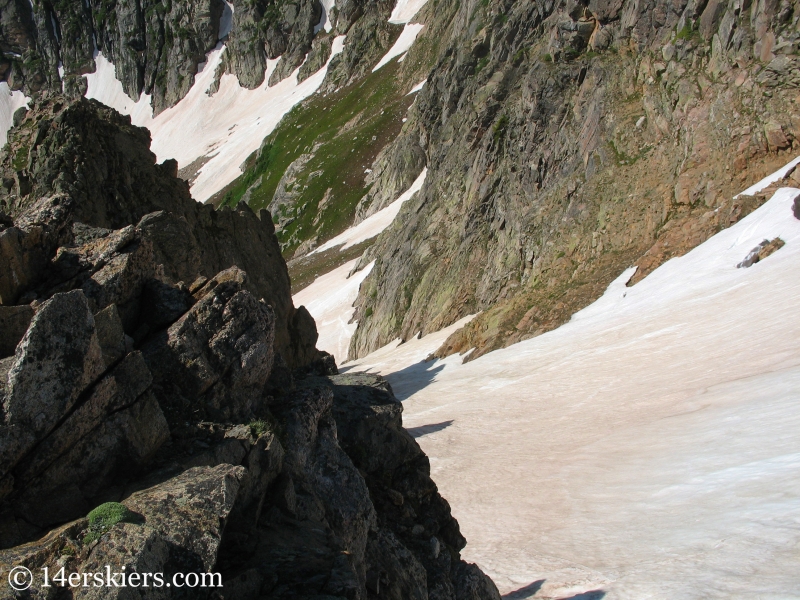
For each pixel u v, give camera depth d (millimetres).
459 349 69500
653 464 28234
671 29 71938
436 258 95812
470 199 94875
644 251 63125
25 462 8609
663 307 52250
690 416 32469
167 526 8469
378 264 111312
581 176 74688
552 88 82625
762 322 40875
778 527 17391
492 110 97812
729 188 59750
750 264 50844
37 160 34594
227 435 10367
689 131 65188
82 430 8992
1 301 10680
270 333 11641
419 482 15055
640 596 16578
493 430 40844
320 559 9609
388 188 156625
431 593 13406
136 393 9688
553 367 50781
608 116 74438
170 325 11328
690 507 22266
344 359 104750
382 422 14961
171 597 7980
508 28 104375
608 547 21438
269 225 49062
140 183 37156
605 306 59281
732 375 35781
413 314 93000
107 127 36750
